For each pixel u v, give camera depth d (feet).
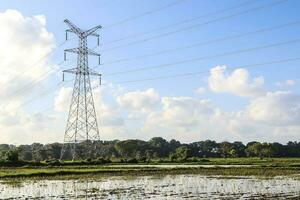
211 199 127.85
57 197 140.87
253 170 265.75
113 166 340.80
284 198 126.62
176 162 441.68
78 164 374.84
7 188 173.88
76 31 336.08
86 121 359.46
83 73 348.18
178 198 131.54
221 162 418.72
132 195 141.28
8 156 372.58
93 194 146.10
